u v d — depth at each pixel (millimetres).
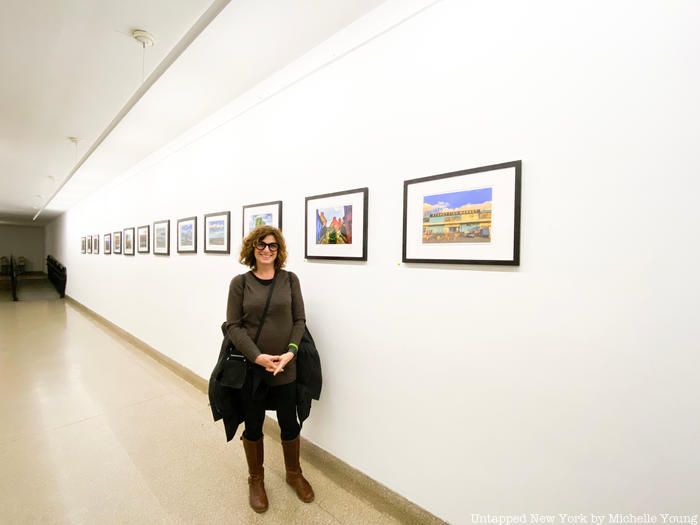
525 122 1234
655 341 1008
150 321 4113
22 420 2461
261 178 2430
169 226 3662
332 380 1937
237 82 2438
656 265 1001
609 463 1093
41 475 1865
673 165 971
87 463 1979
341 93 1879
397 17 1611
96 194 6492
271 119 2350
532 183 1220
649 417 1023
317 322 2018
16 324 5840
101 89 2543
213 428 2398
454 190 1405
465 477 1414
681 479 982
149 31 1888
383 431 1695
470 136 1376
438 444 1494
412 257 1545
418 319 1552
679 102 960
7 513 1591
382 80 1684
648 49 1003
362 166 1770
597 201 1093
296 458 1764
